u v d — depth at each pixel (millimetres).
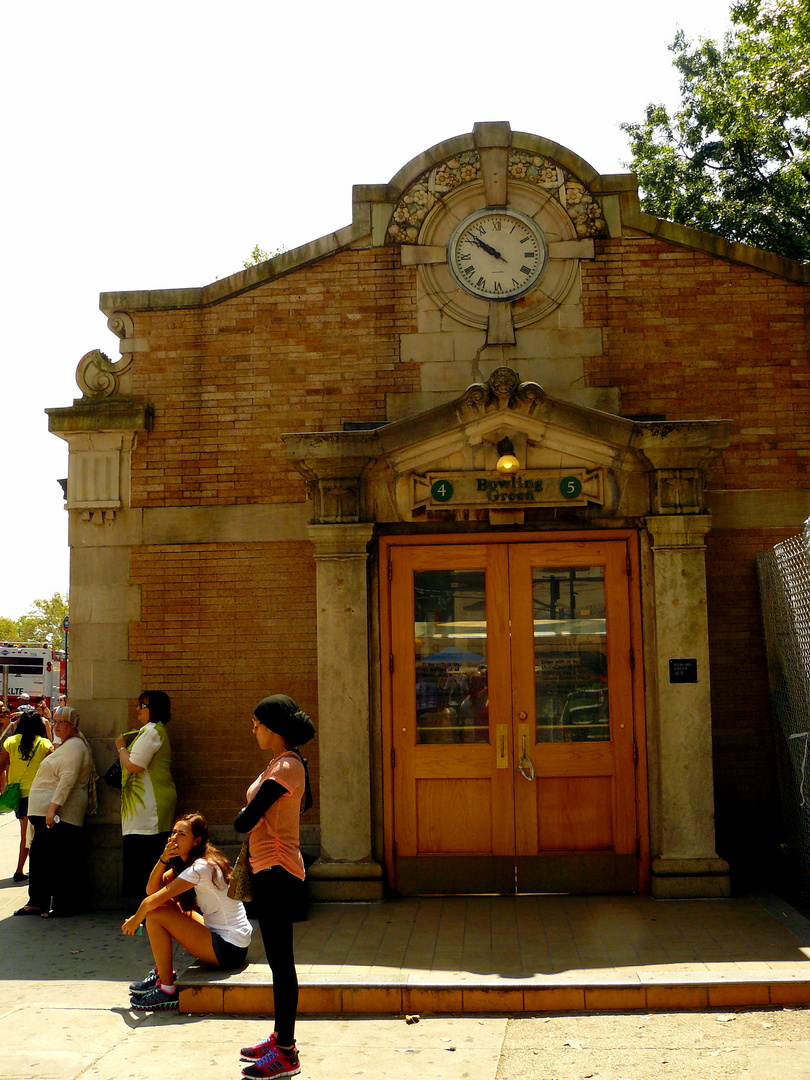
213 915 6367
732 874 8359
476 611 8367
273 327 8992
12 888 10023
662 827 7926
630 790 8164
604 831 8156
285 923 5148
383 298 8898
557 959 6414
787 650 7930
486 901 7949
